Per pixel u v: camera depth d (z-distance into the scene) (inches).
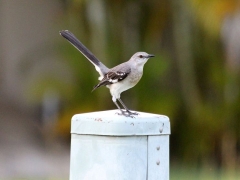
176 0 622.2
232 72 632.4
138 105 615.5
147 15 640.4
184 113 627.2
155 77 621.0
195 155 623.2
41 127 658.2
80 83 625.0
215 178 530.9
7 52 759.1
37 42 721.6
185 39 623.8
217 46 634.8
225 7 579.8
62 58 644.1
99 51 618.2
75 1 620.7
